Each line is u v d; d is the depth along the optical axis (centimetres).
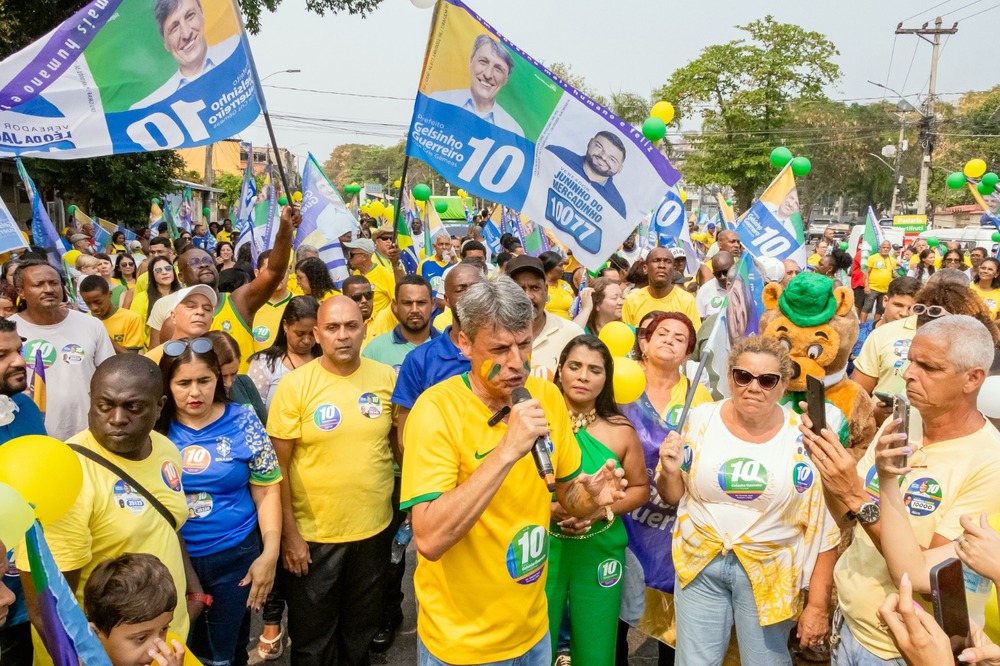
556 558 359
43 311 485
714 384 460
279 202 1065
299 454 394
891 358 523
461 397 266
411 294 495
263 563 357
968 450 274
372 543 406
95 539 285
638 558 407
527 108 503
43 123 421
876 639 290
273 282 532
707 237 1800
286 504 390
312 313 479
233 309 542
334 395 395
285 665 446
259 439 362
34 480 235
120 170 2203
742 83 4434
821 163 4784
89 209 2333
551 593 361
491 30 490
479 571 265
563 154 509
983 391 288
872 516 273
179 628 303
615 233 519
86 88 427
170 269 805
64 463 243
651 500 403
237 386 423
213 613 358
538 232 1250
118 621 260
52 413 484
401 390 408
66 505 244
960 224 5062
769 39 4388
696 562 347
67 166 2134
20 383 341
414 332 509
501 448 235
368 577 408
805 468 330
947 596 205
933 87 3453
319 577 396
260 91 459
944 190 5097
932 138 3512
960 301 472
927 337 271
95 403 286
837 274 1235
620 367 384
